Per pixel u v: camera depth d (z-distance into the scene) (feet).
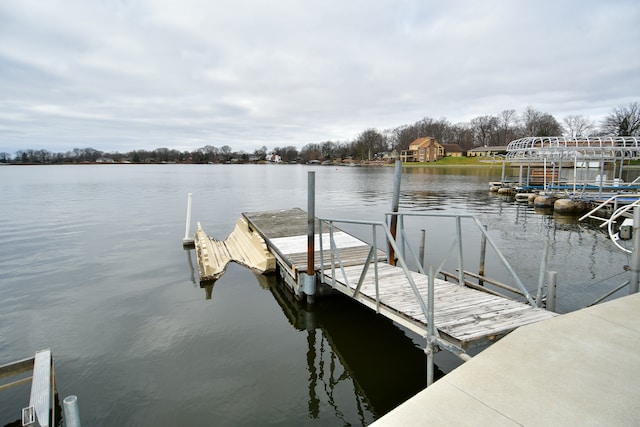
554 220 52.31
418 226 48.73
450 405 8.65
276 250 28.17
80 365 16.69
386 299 16.90
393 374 16.08
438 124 403.13
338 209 68.13
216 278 28.86
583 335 11.94
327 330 20.08
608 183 70.03
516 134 334.44
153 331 20.01
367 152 394.93
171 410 13.67
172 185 129.70
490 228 46.88
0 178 171.22
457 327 13.07
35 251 37.37
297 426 12.95
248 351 17.93
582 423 7.95
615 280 26.63
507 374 9.82
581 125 295.69
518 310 14.75
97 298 24.75
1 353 17.81
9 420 13.12
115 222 54.39
